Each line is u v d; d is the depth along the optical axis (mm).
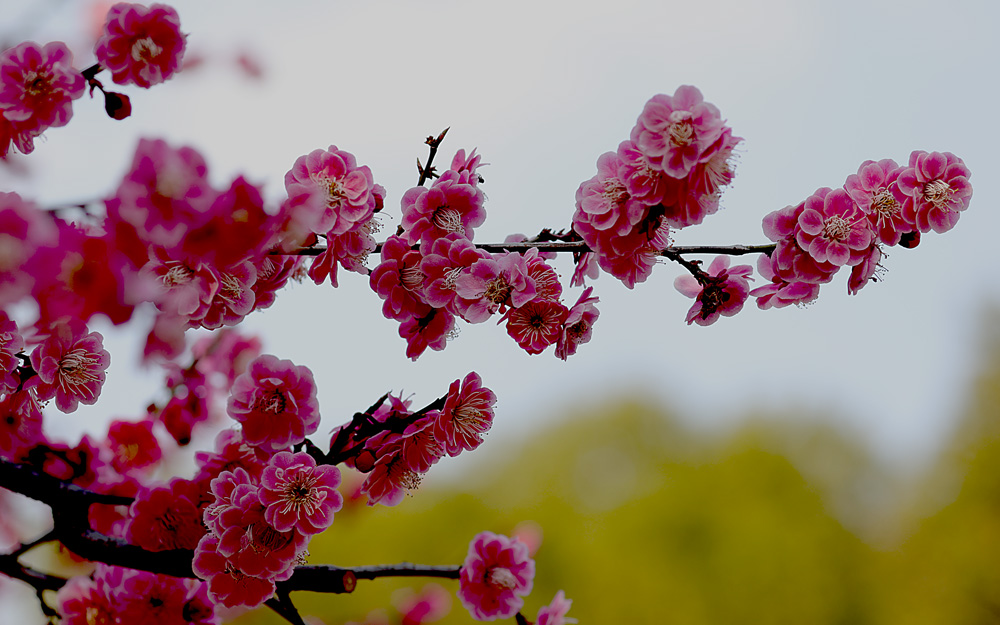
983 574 3977
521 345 1060
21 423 1068
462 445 1049
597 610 3908
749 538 4059
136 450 1147
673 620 3846
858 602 4074
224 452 1074
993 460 4289
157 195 935
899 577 4148
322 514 1021
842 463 5281
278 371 1035
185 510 1065
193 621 1083
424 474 1059
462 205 1065
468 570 1097
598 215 1039
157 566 1045
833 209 1056
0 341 1018
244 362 1184
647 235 1036
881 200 1058
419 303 1064
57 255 934
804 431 5320
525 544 1108
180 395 1167
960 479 4422
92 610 1078
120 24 1025
